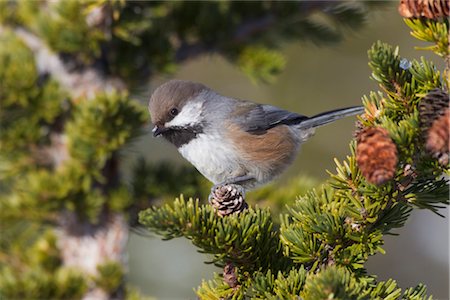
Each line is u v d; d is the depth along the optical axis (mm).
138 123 9203
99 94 9016
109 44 9906
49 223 9789
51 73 9930
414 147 5625
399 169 5820
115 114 8961
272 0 10953
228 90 17875
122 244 9859
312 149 17344
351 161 6098
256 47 11109
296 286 5664
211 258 6867
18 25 10070
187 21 10719
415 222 17547
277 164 10125
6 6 9922
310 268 6230
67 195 9250
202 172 9938
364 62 17484
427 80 5996
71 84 9875
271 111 10094
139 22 9336
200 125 9680
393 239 17484
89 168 9266
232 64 11242
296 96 17656
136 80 10117
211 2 10688
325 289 5113
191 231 5980
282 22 11094
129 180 10055
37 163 9789
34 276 9203
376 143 5398
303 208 6270
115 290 9555
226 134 9664
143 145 16156
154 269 14930
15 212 9352
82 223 9727
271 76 11047
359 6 11227
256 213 6422
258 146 9828
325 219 6004
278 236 6445
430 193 6035
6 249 9773
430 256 17250
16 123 9445
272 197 10352
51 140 9836
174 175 10125
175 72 10234
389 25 17047
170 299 14773
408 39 17109
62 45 9211
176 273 15008
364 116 6273
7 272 9172
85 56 9609
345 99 17578
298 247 6086
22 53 9609
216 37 10812
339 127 17391
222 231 5984
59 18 9242
